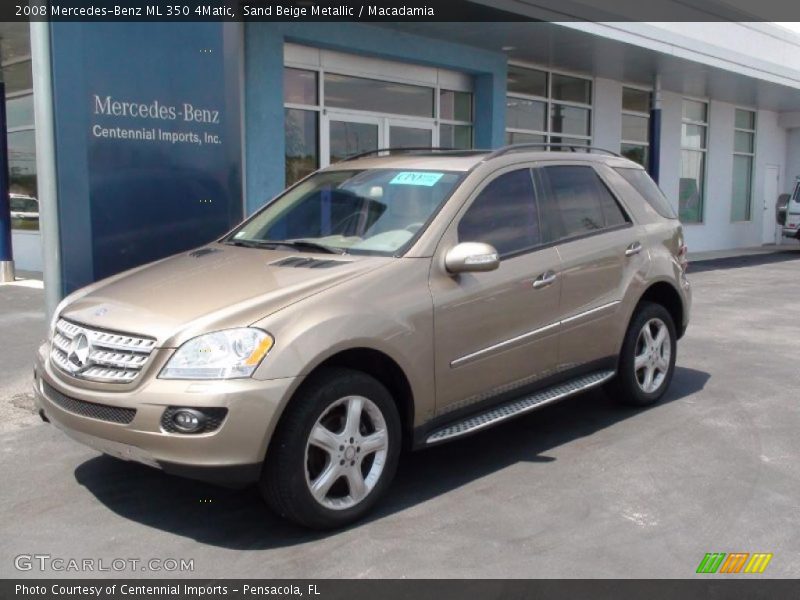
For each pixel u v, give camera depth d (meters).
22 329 9.10
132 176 6.49
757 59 17.31
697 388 7.00
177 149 6.73
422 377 4.49
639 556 3.91
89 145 6.23
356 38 11.82
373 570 3.78
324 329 4.03
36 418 6.00
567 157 5.95
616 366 5.99
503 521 4.30
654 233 6.34
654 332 6.41
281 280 4.33
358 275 4.38
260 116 10.73
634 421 6.03
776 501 4.56
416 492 4.70
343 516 4.16
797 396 6.73
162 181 6.67
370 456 4.35
